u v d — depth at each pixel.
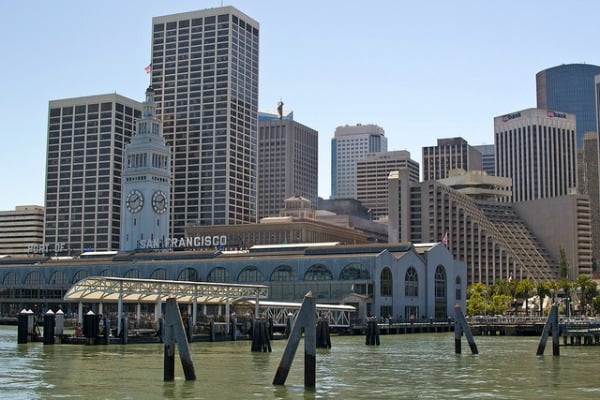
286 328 134.50
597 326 126.88
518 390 63.84
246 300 144.62
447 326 178.75
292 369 78.00
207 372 75.50
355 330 155.12
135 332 119.00
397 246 189.75
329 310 158.75
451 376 73.62
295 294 184.88
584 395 61.09
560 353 103.94
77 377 70.81
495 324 162.12
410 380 70.06
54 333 111.56
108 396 58.91
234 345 116.00
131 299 134.38
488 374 75.69
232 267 194.62
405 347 116.00
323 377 72.06
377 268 177.12
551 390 63.94
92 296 129.25
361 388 64.12
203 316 145.75
